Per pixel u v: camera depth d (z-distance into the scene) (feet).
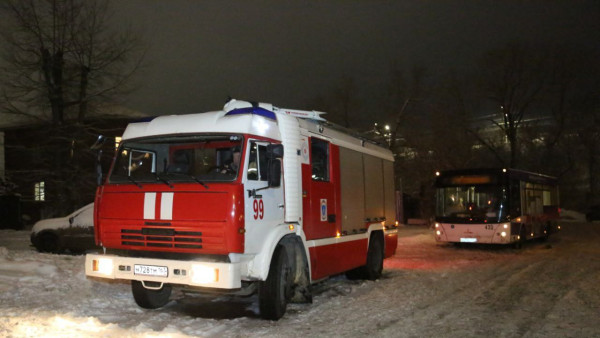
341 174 31.60
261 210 22.59
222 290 23.65
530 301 28.25
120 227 23.12
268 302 23.24
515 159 136.77
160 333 20.25
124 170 24.30
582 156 160.35
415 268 43.01
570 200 170.71
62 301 26.08
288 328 22.07
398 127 117.70
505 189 58.44
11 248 54.85
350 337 20.62
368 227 35.27
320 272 27.94
